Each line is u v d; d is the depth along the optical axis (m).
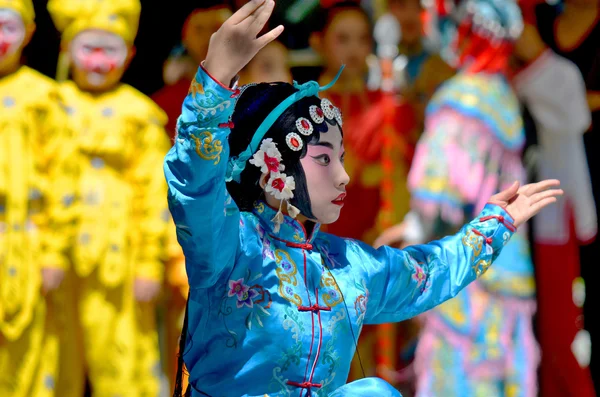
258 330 7.48
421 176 12.92
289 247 7.79
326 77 15.31
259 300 7.52
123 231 12.80
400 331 15.05
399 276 8.27
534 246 14.33
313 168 7.83
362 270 8.11
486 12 13.17
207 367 7.58
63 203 12.60
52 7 13.14
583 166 14.36
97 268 12.70
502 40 13.19
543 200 8.91
